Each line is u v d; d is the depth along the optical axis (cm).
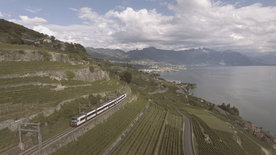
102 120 6550
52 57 8681
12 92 5050
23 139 4038
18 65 6625
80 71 8912
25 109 4753
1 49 6656
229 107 18138
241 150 8125
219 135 9475
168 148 6844
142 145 6362
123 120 7612
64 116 5528
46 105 5388
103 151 4978
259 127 13812
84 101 6844
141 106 10875
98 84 9681
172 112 12875
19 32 15475
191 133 9269
